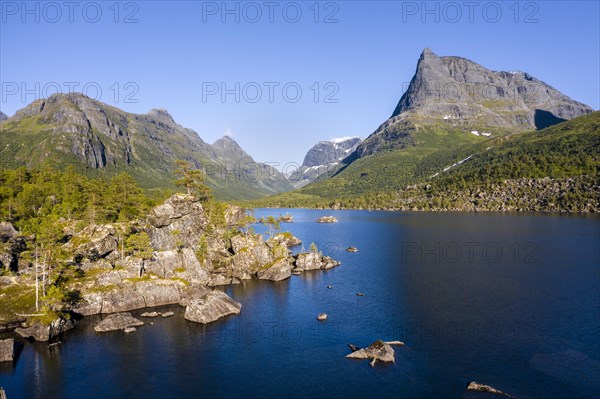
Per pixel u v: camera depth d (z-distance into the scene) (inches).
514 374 2385.6
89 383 2359.7
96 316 3543.3
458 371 2429.9
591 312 3496.6
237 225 7460.6
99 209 5477.4
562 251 6550.2
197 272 4562.0
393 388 2246.6
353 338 2997.0
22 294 3476.9
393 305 3811.5
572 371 2411.4
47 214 5649.6
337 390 2236.7
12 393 2256.4
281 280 5009.8
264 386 2301.9
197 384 2337.6
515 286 4431.6
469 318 3393.2
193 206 5910.4
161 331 3181.6
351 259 6422.2
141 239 4217.5
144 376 2439.7
